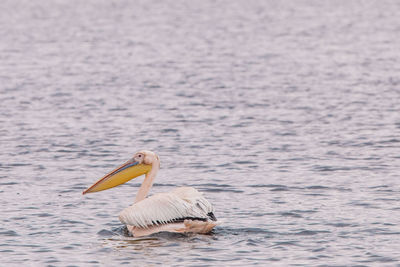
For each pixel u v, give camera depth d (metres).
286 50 50.94
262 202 15.39
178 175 18.09
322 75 38.09
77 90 33.38
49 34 64.38
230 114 26.91
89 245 12.49
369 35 60.81
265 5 98.56
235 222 13.83
